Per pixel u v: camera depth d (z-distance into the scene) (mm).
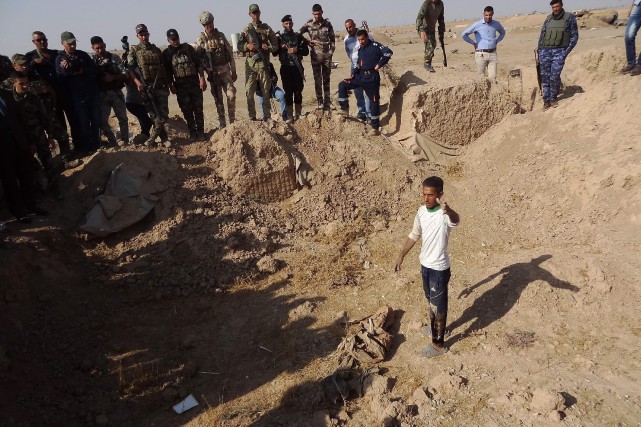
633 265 5523
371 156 8852
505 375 4473
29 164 6465
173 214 7043
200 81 8031
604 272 5383
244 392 4703
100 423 4344
